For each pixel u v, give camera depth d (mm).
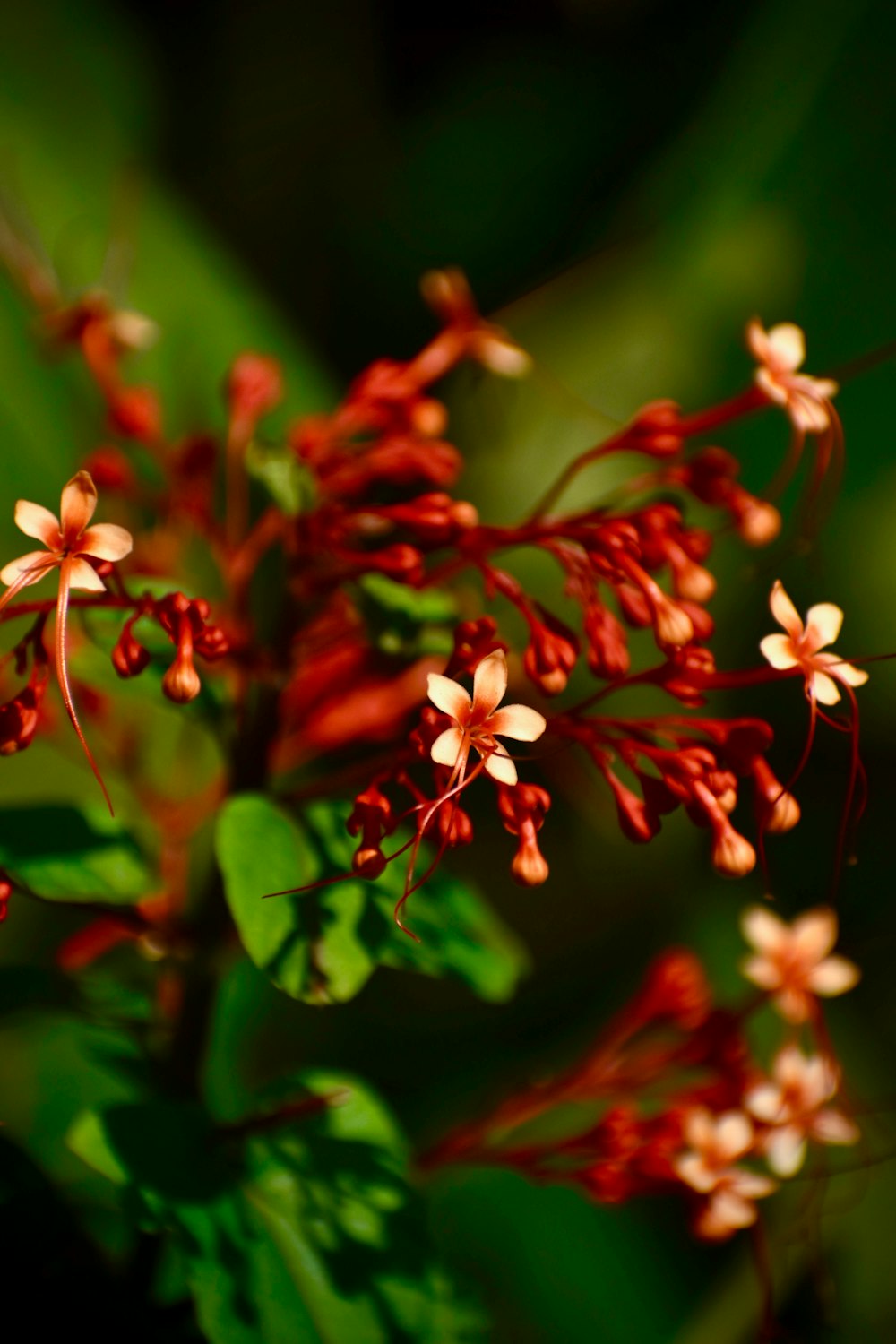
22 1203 525
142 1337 522
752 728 495
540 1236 626
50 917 638
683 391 745
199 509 542
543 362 743
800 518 555
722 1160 529
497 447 666
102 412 646
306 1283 503
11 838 520
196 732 570
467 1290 513
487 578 500
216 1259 500
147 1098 518
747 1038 654
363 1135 520
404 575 503
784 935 544
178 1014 529
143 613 491
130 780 548
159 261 722
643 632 661
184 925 523
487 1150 535
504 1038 675
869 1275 625
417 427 532
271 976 492
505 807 490
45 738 555
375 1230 511
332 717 538
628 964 699
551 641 496
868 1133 626
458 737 480
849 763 722
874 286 759
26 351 650
